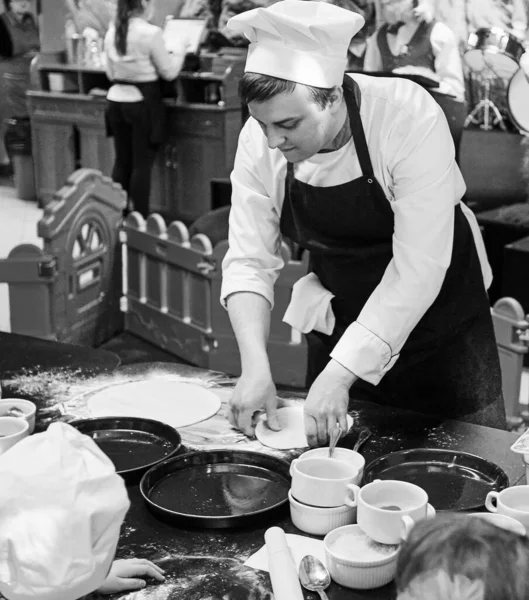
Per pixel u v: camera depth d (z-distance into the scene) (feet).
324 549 4.21
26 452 3.18
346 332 5.56
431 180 5.48
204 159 20.71
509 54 13.47
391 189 5.71
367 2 17.83
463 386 6.50
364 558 4.06
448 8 17.35
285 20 4.85
